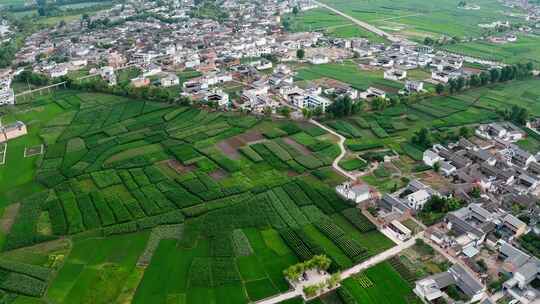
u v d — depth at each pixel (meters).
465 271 136.38
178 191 183.00
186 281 137.88
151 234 157.75
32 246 152.62
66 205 174.25
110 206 173.25
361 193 174.88
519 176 193.25
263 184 188.75
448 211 168.38
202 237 157.00
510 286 132.75
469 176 190.38
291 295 132.50
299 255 147.50
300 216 168.50
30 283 136.38
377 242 154.62
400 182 191.75
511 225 157.88
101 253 149.25
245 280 138.25
